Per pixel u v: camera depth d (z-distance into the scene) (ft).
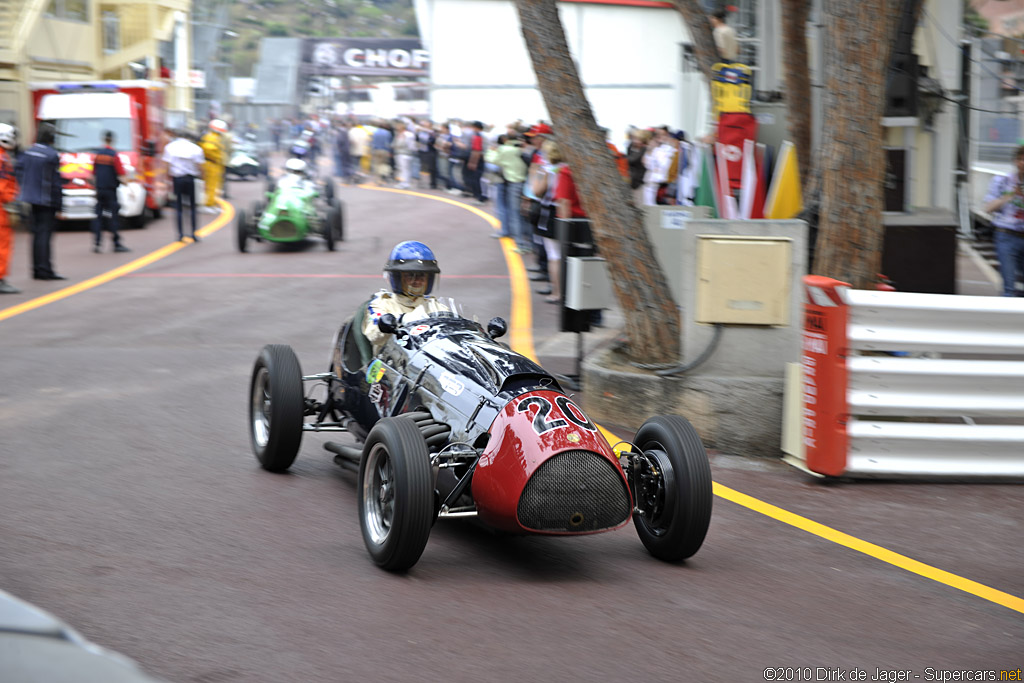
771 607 16.25
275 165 165.68
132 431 25.72
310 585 16.31
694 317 25.58
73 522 18.94
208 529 18.89
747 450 25.03
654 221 34.71
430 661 13.67
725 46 44.45
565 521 16.43
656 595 16.53
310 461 23.99
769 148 39.27
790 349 25.39
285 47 239.91
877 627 15.65
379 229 73.61
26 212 58.13
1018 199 34.14
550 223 44.91
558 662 13.82
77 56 106.22
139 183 74.64
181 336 38.09
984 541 19.94
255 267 55.62
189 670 13.12
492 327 21.15
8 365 32.99
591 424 17.33
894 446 23.43
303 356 34.83
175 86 146.41
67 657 7.29
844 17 25.48
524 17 27.71
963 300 23.43
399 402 19.93
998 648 14.99
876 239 26.17
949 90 50.44
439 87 113.91
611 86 108.27
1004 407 23.73
